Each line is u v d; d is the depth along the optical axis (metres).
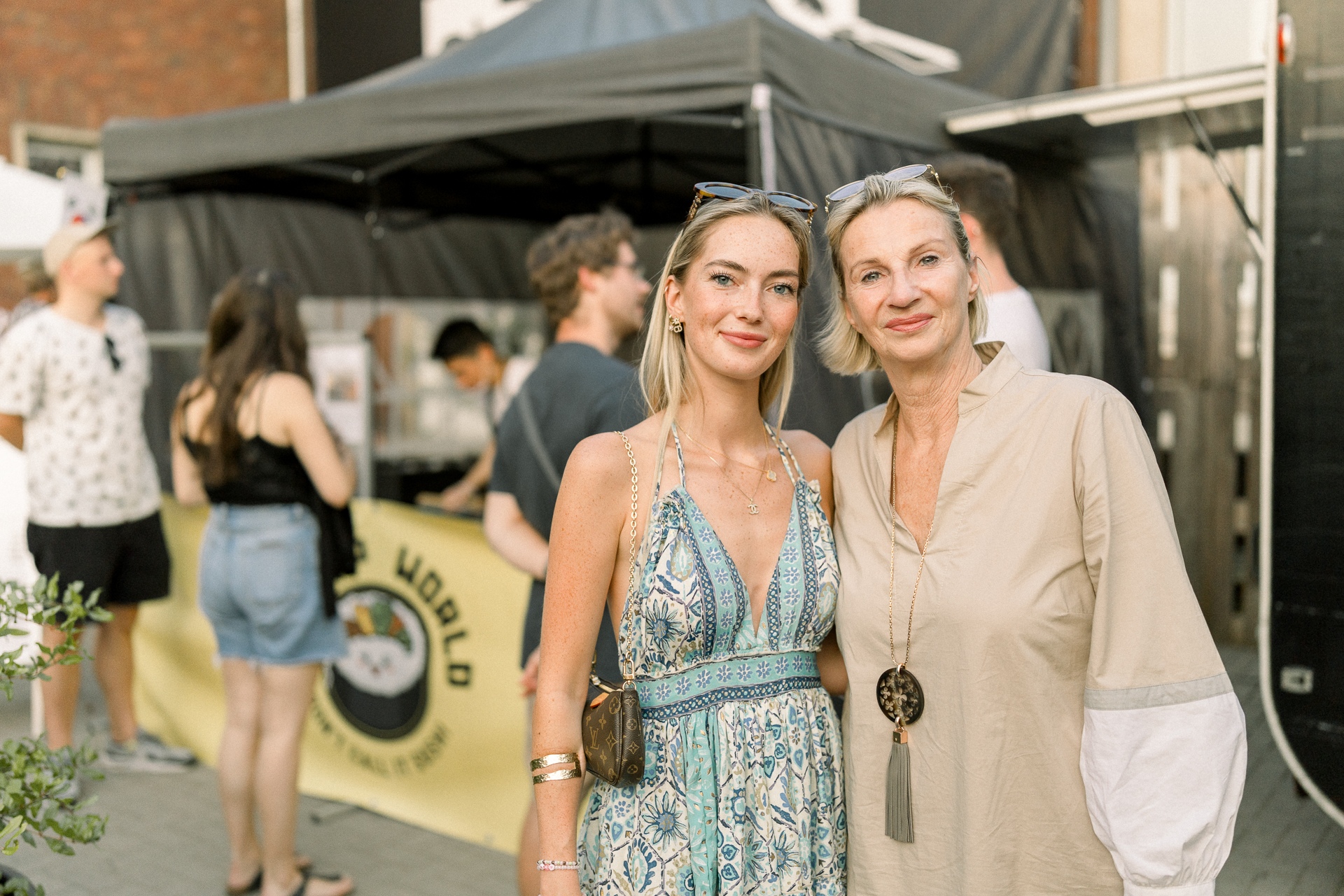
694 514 1.61
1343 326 2.72
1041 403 1.50
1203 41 6.41
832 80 3.56
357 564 3.76
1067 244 5.05
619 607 1.65
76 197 3.98
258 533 3.06
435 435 7.19
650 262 7.54
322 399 4.25
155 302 5.43
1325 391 2.76
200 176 5.61
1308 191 2.75
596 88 3.60
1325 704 2.80
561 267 2.67
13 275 7.97
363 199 6.63
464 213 7.33
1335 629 2.77
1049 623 1.45
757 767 1.59
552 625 1.61
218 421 3.02
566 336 2.74
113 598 4.15
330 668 3.88
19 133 7.96
